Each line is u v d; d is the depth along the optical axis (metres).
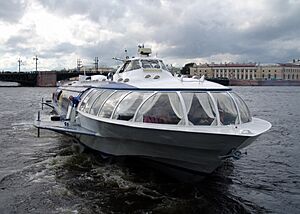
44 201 9.91
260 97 82.00
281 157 16.50
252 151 17.67
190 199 10.38
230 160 15.52
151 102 10.75
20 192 10.55
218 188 11.62
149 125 10.27
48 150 16.36
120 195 10.50
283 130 25.48
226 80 141.38
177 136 9.76
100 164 13.59
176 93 10.55
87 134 12.66
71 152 15.81
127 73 15.13
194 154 10.24
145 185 11.34
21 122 27.02
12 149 16.59
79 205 9.70
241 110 11.45
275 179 12.95
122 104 11.57
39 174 12.40
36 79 141.62
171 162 10.96
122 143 11.77
